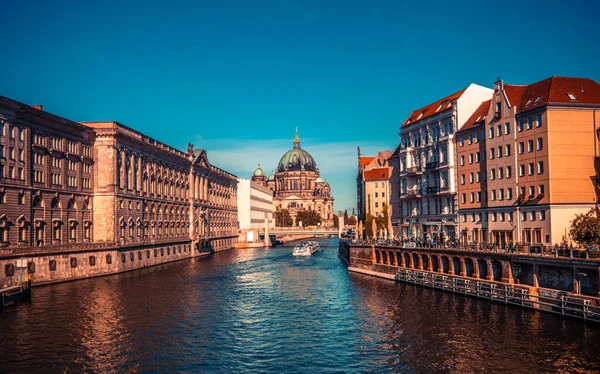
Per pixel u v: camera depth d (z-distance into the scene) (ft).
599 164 220.64
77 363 134.31
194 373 128.36
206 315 189.37
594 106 222.28
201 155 509.76
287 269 347.36
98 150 323.78
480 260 212.23
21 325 169.89
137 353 143.02
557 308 167.43
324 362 136.05
